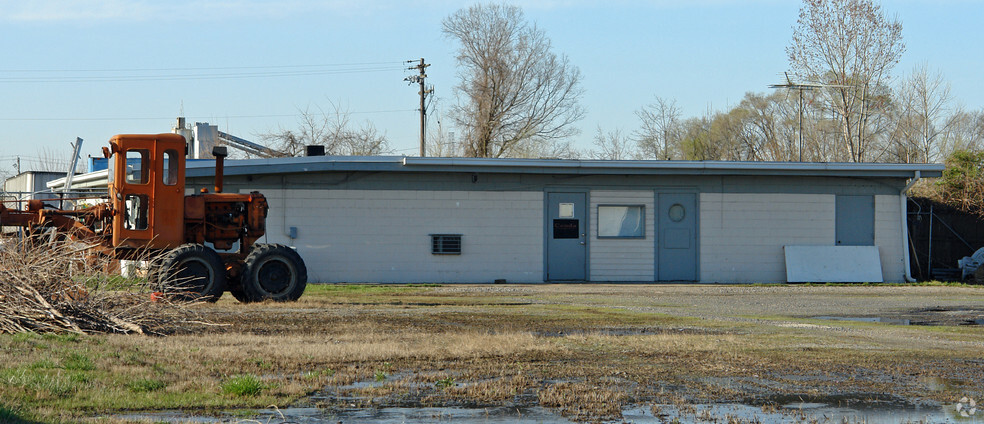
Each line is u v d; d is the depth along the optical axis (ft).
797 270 80.64
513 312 48.26
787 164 80.02
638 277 80.53
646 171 79.46
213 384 25.16
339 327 39.06
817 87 139.23
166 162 54.54
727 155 181.27
